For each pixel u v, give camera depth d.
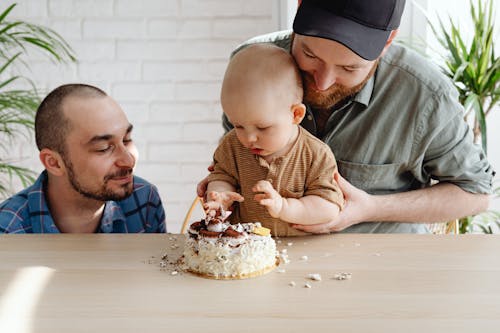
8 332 0.89
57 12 2.64
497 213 2.50
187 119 2.72
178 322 0.91
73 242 1.30
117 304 0.98
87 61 2.68
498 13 2.59
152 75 2.69
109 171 1.41
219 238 1.12
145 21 2.65
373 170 1.51
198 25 2.65
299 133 1.28
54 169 1.44
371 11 1.18
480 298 0.99
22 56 2.66
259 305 0.97
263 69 1.18
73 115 1.36
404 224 1.59
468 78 2.25
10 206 1.50
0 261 1.17
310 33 1.15
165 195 2.78
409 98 1.44
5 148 2.71
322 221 1.26
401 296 1.00
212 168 1.41
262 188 1.17
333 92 1.31
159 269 1.14
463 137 1.50
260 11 2.62
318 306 0.97
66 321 0.92
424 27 2.52
